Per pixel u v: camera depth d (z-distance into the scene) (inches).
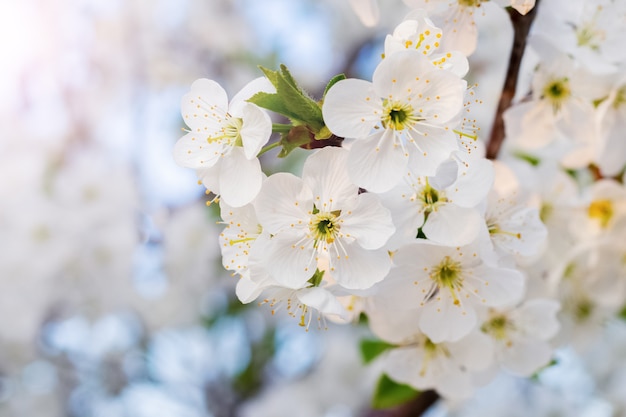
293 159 19.8
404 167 10.0
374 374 21.7
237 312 21.4
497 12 18.9
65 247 22.2
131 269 22.3
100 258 22.2
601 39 12.3
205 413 21.0
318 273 10.4
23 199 22.7
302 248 10.2
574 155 13.2
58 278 22.4
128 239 22.1
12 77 23.5
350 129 10.0
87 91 23.6
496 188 11.8
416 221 10.5
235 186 10.2
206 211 22.0
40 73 23.6
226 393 21.2
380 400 14.1
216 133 10.4
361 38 24.0
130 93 23.4
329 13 24.3
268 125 10.0
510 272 10.9
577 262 13.4
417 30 10.3
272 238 10.2
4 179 23.0
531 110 12.5
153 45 24.0
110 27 23.9
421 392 15.0
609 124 12.6
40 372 22.6
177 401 21.1
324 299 10.1
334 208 10.2
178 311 22.0
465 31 11.6
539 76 12.4
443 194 10.6
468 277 11.0
